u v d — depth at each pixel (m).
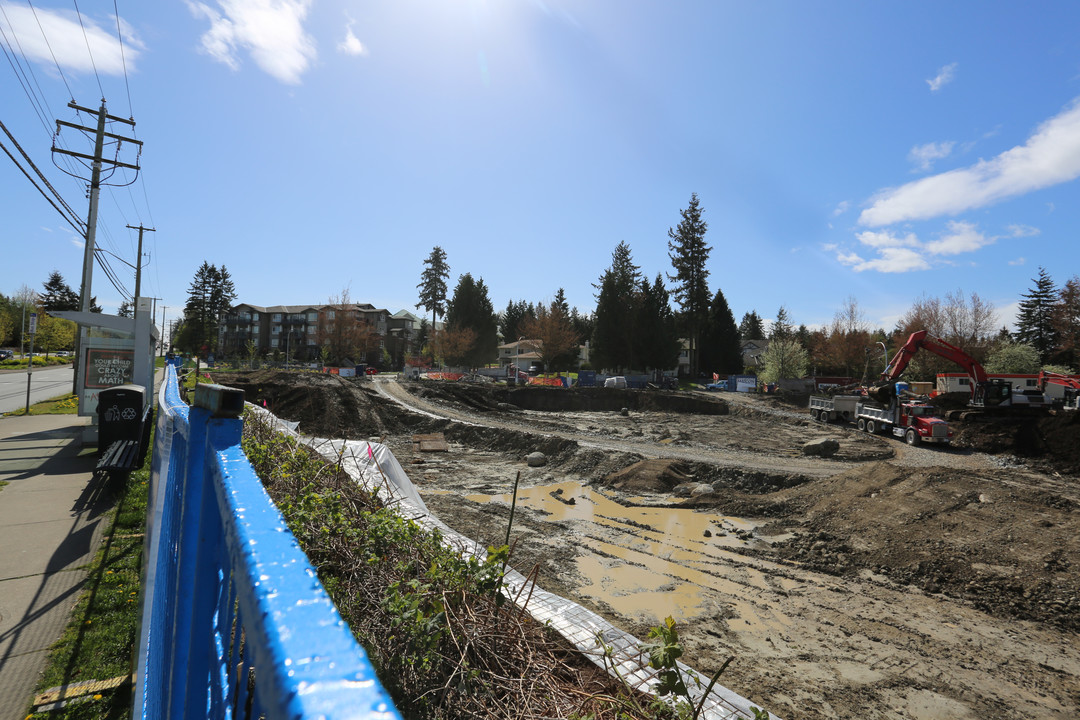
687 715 2.47
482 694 2.31
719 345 67.69
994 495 13.38
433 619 2.52
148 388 14.11
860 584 10.93
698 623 9.28
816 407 31.73
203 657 1.09
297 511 3.49
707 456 21.08
